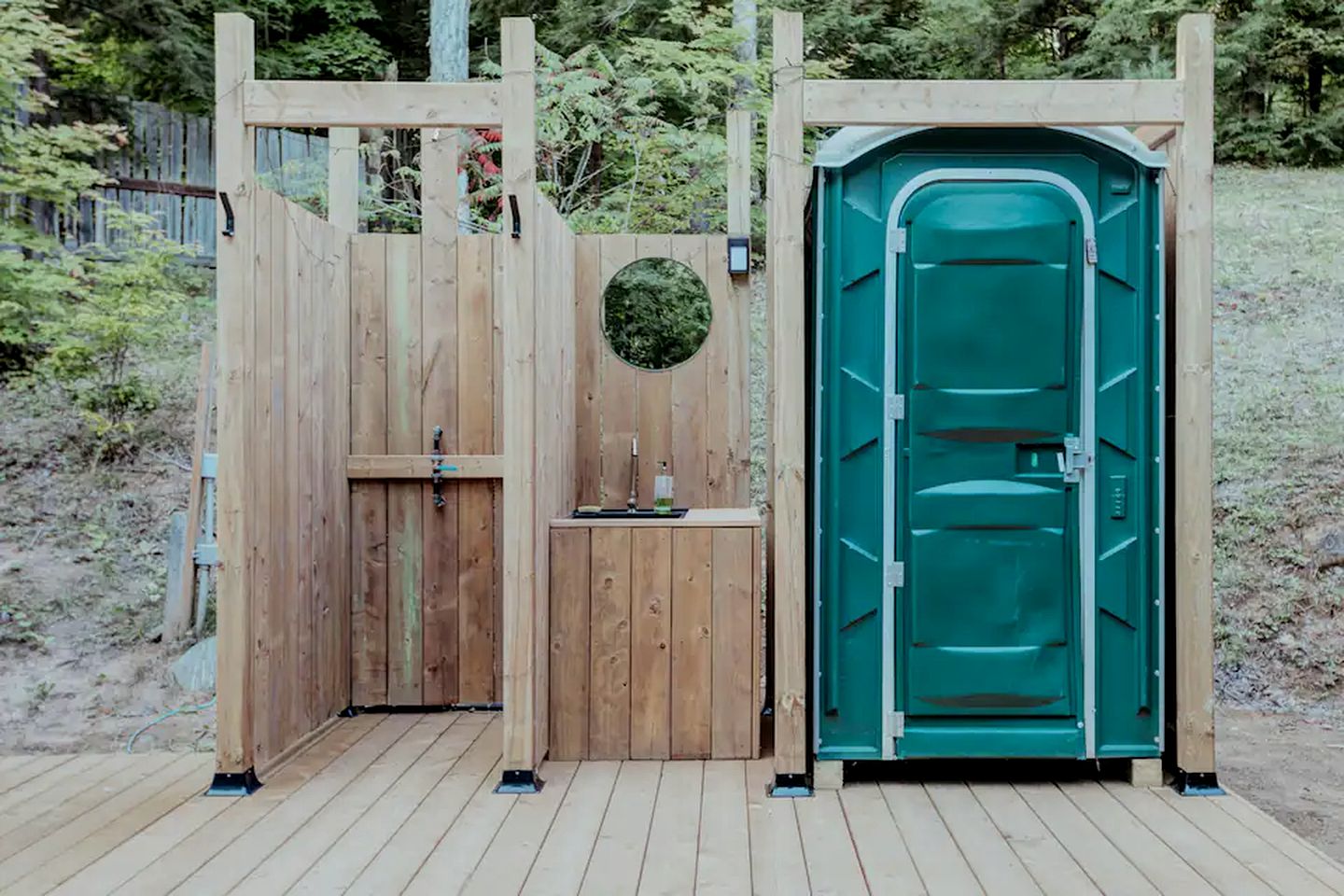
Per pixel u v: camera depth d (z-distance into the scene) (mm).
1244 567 5953
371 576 4828
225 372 3578
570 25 9422
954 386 3562
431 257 4855
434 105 3588
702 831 3213
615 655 4020
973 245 3537
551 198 7430
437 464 4797
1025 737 3598
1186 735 3549
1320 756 4660
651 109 7246
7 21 7098
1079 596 3592
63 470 7293
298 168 8148
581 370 4863
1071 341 3568
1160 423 3600
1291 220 9867
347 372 4785
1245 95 12266
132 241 8570
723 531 4023
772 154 3553
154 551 6719
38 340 7465
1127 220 3582
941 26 12008
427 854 3020
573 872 2879
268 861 2965
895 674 3609
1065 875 2844
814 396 3688
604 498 4859
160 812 3402
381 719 4684
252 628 3697
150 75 10812
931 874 2859
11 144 7316
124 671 5660
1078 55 12125
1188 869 2887
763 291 9031
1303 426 6832
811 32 10148
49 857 3008
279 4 11023
